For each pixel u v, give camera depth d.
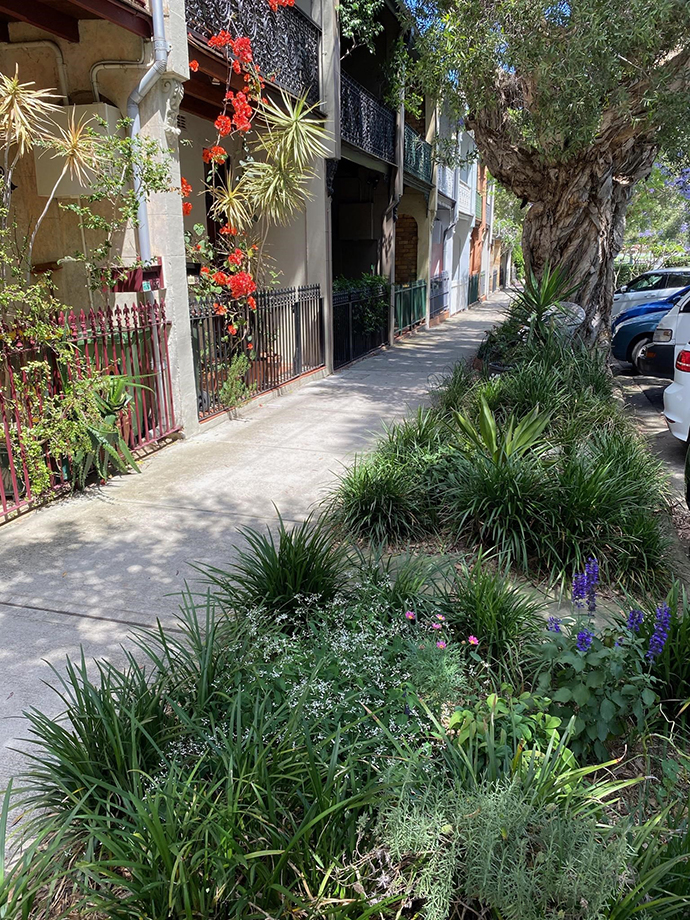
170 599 4.17
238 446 7.39
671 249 33.72
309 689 2.80
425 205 21.02
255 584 3.81
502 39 8.30
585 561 4.30
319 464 6.74
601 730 2.76
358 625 3.36
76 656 3.56
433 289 23.17
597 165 9.61
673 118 8.26
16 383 5.27
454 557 4.50
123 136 6.73
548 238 10.53
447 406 7.81
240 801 2.30
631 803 2.62
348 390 10.69
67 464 5.96
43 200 7.34
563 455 5.69
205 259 8.58
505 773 2.50
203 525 5.27
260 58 8.91
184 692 2.87
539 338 9.39
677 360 7.40
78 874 2.14
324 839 2.18
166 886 1.97
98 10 5.73
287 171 8.66
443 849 2.19
